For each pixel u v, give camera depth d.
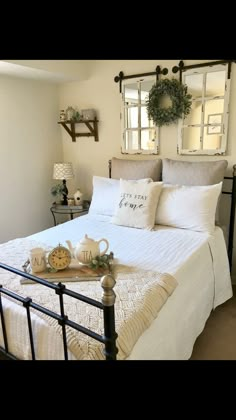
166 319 1.46
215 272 2.18
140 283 1.48
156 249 1.97
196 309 1.84
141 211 2.40
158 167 2.74
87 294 1.39
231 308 2.38
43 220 3.51
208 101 2.53
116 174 2.92
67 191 3.50
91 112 3.20
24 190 3.24
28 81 3.11
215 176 2.40
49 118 3.42
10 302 1.39
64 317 1.08
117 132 3.15
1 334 1.41
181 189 2.39
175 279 1.58
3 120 2.92
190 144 2.69
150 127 2.89
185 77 2.60
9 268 1.28
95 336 1.00
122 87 2.97
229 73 2.37
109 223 2.59
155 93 2.70
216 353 1.85
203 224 2.24
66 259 1.64
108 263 1.67
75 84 3.32
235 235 2.64
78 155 3.54
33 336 1.26
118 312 1.24
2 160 2.96
